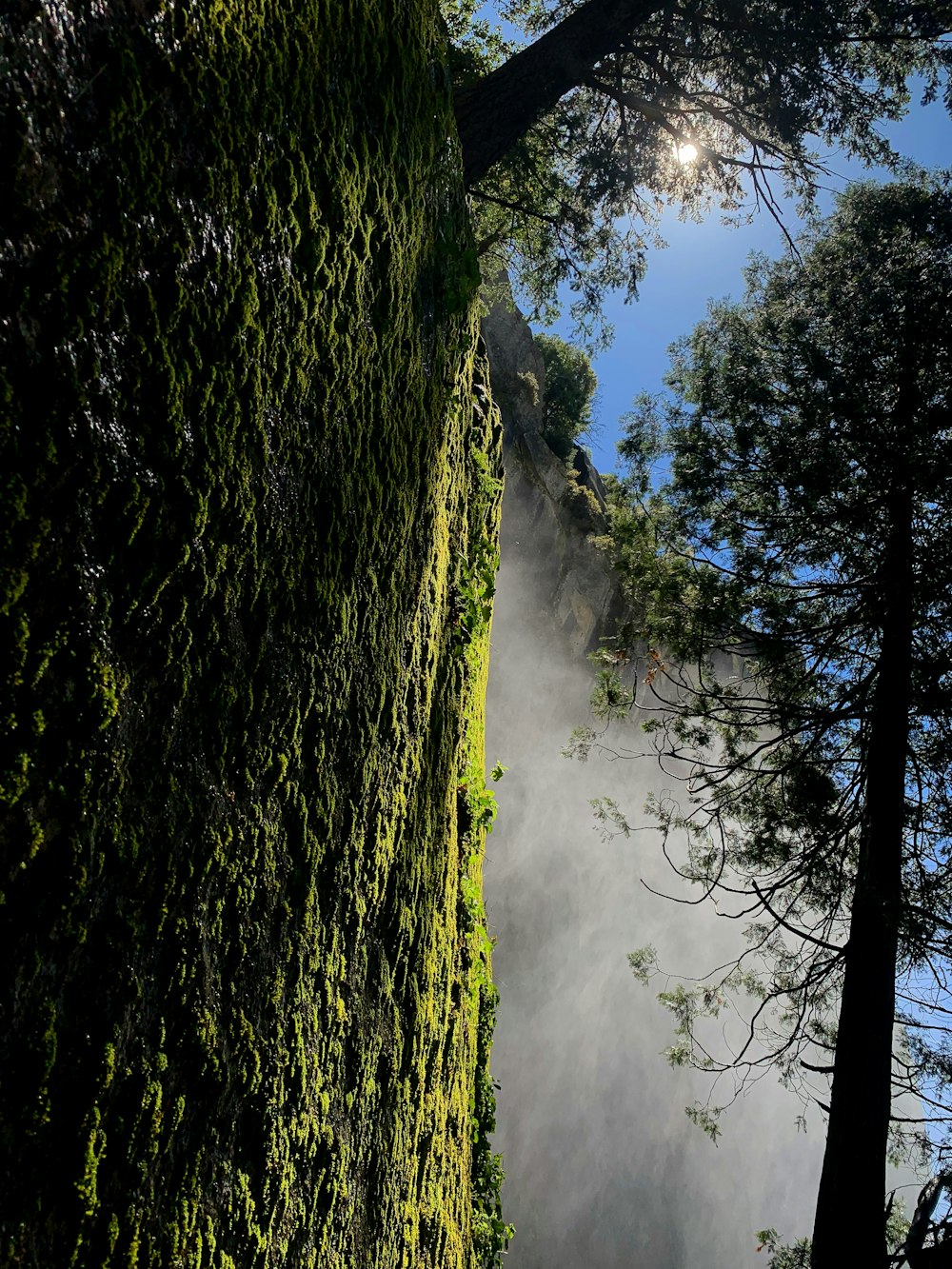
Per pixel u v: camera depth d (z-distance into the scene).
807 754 9.13
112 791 1.69
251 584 2.21
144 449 1.75
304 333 2.49
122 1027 1.72
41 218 1.49
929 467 7.97
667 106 9.85
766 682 9.85
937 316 8.69
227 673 2.11
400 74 3.61
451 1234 4.46
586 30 7.93
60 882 1.56
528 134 10.75
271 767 2.35
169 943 1.88
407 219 3.67
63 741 1.57
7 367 1.42
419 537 3.99
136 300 1.72
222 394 2.03
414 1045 3.73
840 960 8.10
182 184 1.87
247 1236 2.18
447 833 4.75
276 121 2.31
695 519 9.76
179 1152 1.91
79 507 1.58
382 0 3.36
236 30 2.13
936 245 9.27
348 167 2.85
